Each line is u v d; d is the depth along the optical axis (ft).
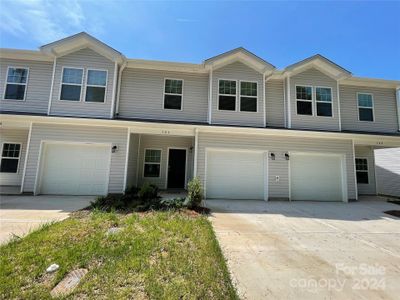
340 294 9.48
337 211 26.50
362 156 44.52
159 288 9.00
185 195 33.68
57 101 32.71
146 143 41.14
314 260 12.80
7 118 30.01
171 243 13.69
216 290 9.26
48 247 12.42
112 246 12.89
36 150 30.63
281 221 21.33
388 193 45.16
